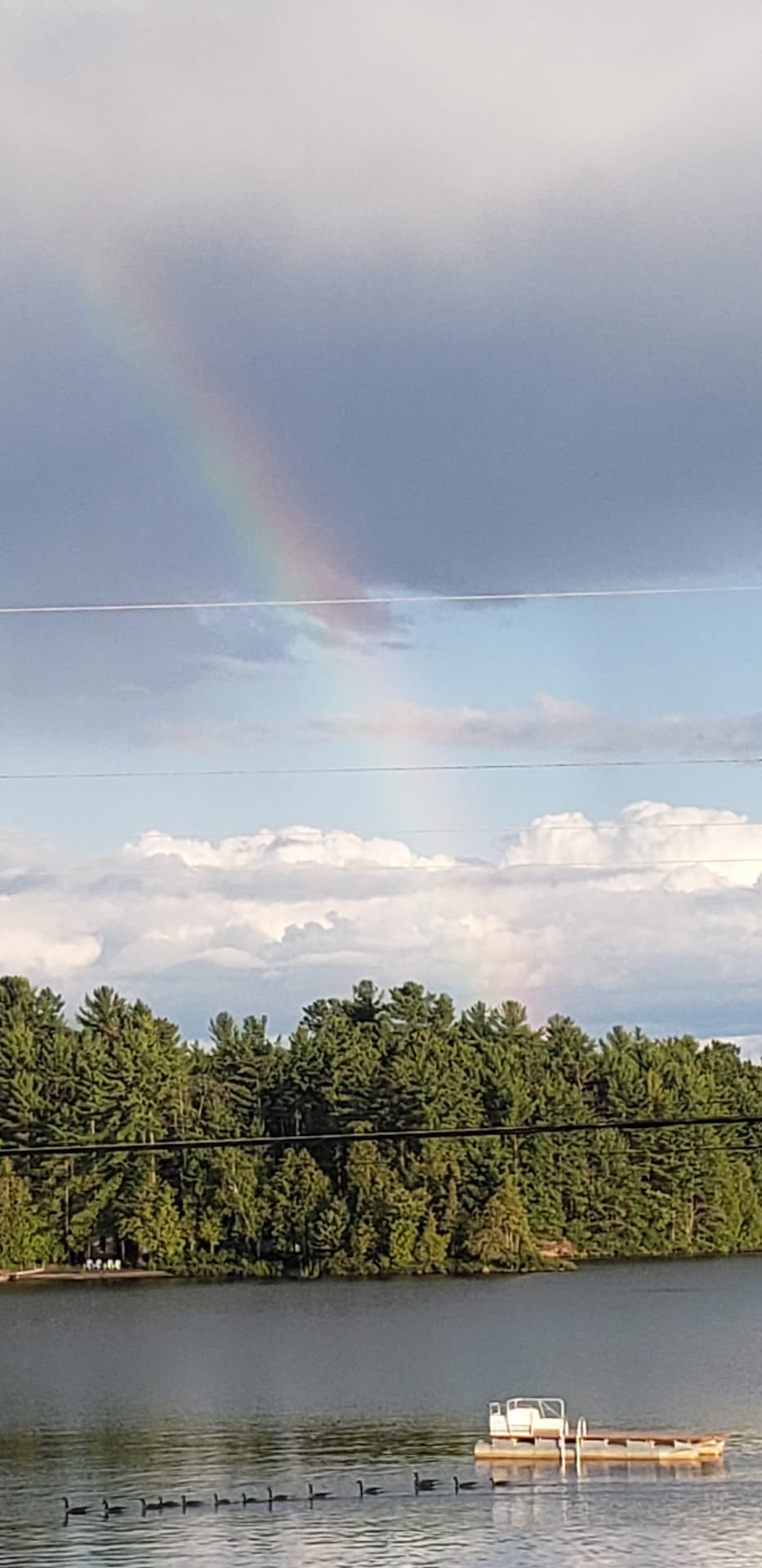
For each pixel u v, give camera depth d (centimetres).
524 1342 12269
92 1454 8200
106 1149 3678
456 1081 17012
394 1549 6206
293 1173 16688
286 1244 16638
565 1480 7256
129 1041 17725
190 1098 17762
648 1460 7588
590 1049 18938
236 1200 16750
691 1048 19788
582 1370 10888
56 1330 13562
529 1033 19362
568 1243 17325
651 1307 14138
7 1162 16988
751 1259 17512
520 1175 17100
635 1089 17750
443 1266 16438
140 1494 7206
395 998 19275
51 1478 7600
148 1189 16750
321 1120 17300
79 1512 6881
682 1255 17600
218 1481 7444
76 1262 16950
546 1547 6178
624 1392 9981
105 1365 11550
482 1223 16450
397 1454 7969
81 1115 16962
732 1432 8469
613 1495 6938
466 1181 16712
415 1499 6988
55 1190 16988
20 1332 13462
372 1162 16525
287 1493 7144
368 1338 12606
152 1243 16612
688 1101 17875
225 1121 17100
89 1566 6091
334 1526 6569
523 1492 7050
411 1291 15400
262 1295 15325
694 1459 7575
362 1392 10125
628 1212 17500
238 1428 8900
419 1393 10025
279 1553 6191
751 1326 12962
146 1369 11344
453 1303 14588
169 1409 9638
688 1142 17725
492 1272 16375
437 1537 6366
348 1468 7650
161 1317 14075
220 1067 18050
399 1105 16788
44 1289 16112
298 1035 17950
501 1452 7744
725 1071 19338
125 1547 6334
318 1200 16650
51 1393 10388
